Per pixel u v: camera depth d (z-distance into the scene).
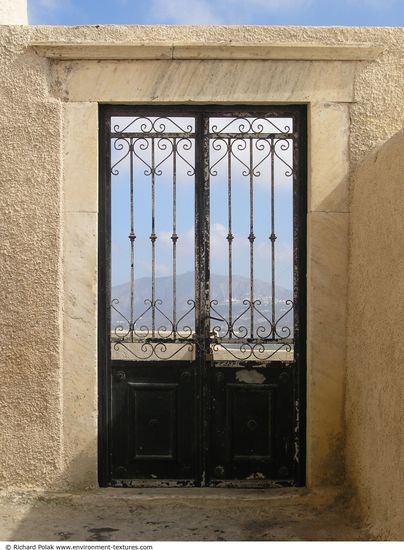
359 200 4.57
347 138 4.74
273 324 4.86
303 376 4.86
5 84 4.67
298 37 4.70
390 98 4.75
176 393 4.87
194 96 4.72
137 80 4.71
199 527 4.28
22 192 4.66
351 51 4.68
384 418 3.90
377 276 4.13
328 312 4.74
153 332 4.86
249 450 4.88
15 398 4.64
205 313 4.85
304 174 4.84
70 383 4.69
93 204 4.71
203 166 4.82
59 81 4.71
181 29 4.69
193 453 4.87
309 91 4.73
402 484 3.55
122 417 4.86
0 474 4.64
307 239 4.81
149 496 4.63
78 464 4.69
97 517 4.44
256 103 4.79
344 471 4.73
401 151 3.75
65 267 4.70
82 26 4.68
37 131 4.68
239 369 4.88
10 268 4.64
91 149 4.71
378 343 4.05
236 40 4.69
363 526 4.16
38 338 4.66
